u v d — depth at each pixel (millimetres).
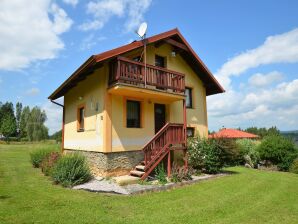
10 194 7543
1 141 49375
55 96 15445
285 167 17047
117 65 9711
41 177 10695
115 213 6086
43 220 5406
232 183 10125
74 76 11055
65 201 6910
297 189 9516
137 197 7613
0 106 70125
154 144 10344
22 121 59156
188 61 14711
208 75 14688
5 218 5457
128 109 11578
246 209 6703
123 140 10844
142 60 12234
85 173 9422
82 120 13258
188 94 14758
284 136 19125
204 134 15055
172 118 13305
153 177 10492
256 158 18500
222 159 12484
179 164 12656
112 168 10297
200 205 6961
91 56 9055
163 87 11148
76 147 13336
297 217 6152
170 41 12602
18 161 17156
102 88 10734
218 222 5691
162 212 6289
